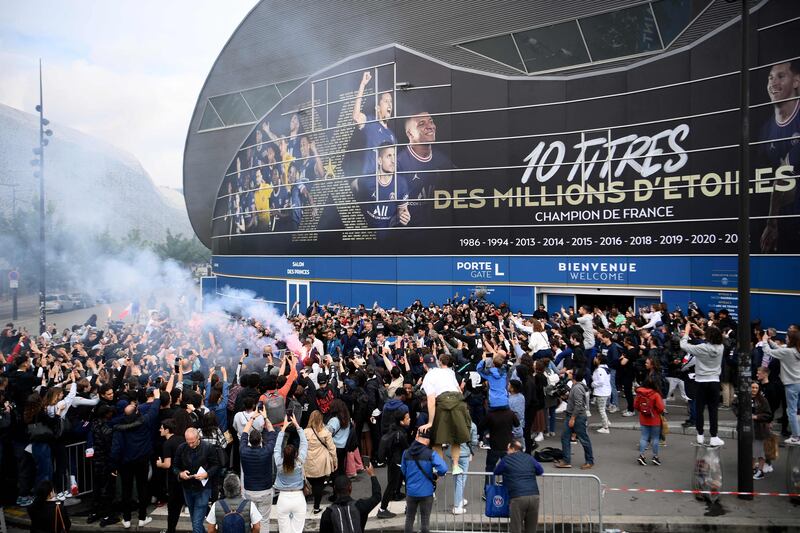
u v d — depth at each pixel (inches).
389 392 474.6
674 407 616.7
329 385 454.0
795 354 431.2
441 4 1194.0
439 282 1158.3
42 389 465.1
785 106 800.3
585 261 1010.7
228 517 281.6
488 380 398.6
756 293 834.2
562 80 1029.2
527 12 1099.3
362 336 719.1
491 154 1100.5
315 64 1429.6
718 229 880.9
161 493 411.8
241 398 396.8
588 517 359.6
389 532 363.9
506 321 802.8
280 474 321.1
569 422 449.7
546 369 516.4
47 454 397.1
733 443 501.7
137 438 375.2
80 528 382.6
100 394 397.4
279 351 604.7
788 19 797.2
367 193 1249.4
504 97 1085.1
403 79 1189.7
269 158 1486.2
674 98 922.7
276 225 1465.3
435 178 1157.1
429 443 346.6
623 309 994.1
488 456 388.5
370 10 1293.1
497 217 1096.8
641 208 956.6
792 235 794.2
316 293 1360.7
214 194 1788.9
